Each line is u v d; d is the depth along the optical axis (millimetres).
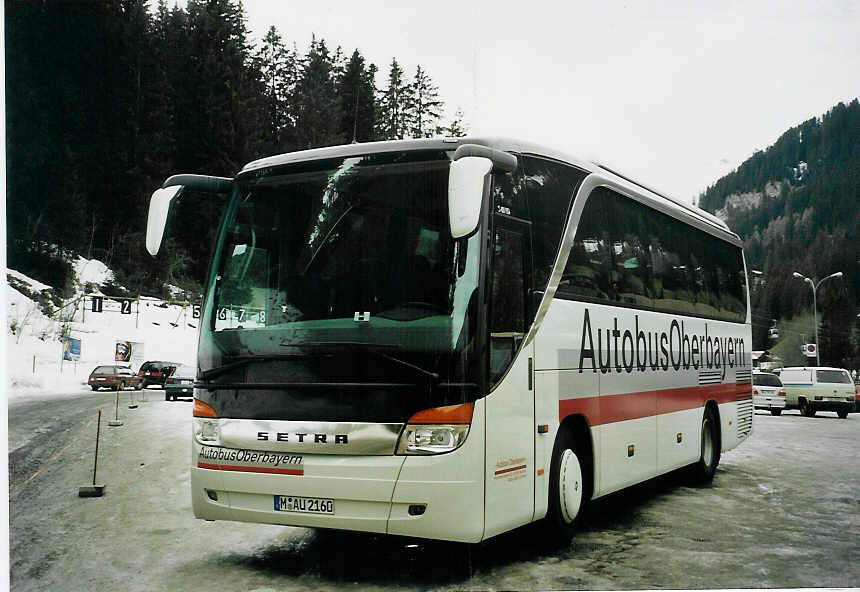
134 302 65438
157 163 73375
